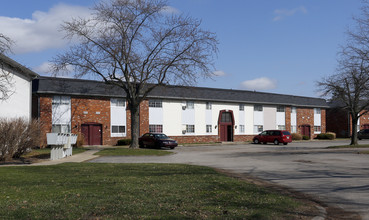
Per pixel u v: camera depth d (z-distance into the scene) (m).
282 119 49.84
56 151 19.86
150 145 31.73
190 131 40.69
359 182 11.55
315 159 19.84
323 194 9.60
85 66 26.44
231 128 44.62
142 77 26.86
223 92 43.88
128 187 9.45
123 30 26.28
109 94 34.59
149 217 6.29
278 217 6.77
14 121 19.30
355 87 28.66
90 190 8.98
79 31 25.78
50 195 8.25
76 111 33.19
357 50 25.64
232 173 13.93
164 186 9.73
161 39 26.44
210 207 7.26
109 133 34.84
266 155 23.11
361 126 58.97
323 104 55.66
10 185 9.80
